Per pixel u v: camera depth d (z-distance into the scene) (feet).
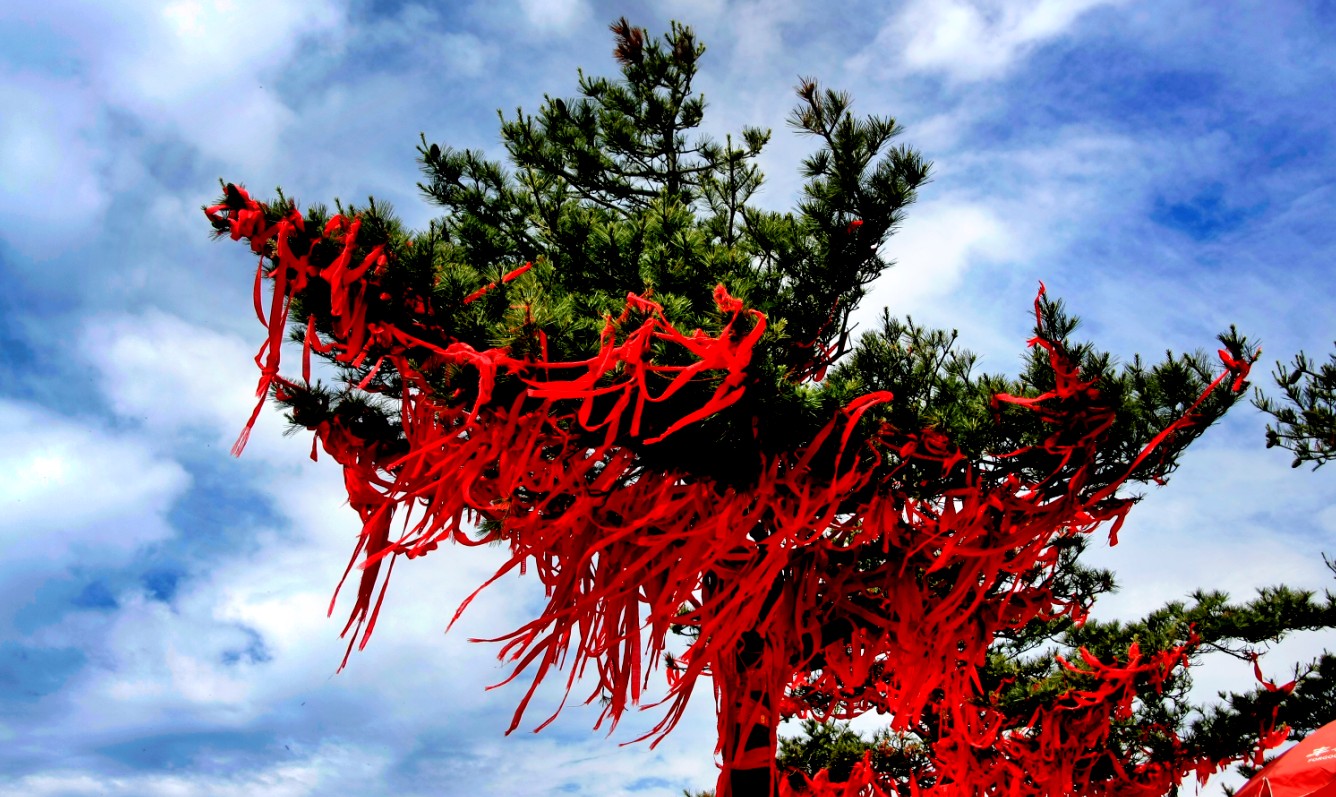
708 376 13.51
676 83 28.50
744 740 16.83
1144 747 26.35
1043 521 15.78
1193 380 15.64
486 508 16.37
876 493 15.66
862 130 19.74
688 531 15.70
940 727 24.08
